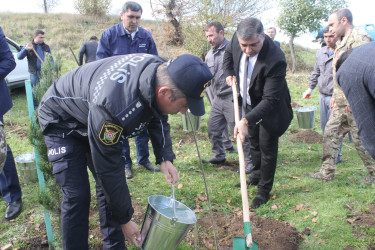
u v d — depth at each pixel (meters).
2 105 3.37
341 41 3.96
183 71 1.81
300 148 5.68
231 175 4.57
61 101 2.18
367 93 1.75
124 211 2.13
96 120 1.87
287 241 3.01
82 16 22.83
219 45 4.50
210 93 5.27
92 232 3.16
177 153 5.43
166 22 15.18
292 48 14.13
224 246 2.96
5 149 2.24
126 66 1.98
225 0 11.73
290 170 4.68
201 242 3.04
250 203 3.75
